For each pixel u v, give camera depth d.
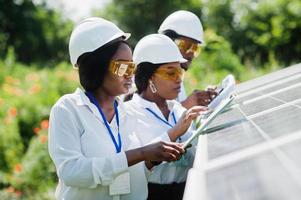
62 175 3.02
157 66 3.83
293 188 1.34
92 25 3.19
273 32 27.78
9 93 13.15
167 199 3.80
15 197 9.48
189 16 4.82
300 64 5.45
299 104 2.60
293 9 27.38
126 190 3.20
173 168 3.80
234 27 49.72
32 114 12.49
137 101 3.89
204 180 1.67
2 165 10.66
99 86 3.21
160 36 3.91
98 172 2.98
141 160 3.04
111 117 3.29
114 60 3.15
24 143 12.09
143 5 57.50
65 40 59.53
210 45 16.72
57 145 3.05
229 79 4.20
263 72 17.94
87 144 3.12
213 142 2.36
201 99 4.39
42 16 58.41
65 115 3.09
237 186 1.50
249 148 1.91
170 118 3.90
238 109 3.36
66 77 14.25
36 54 57.44
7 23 56.31
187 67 4.84
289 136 1.86
